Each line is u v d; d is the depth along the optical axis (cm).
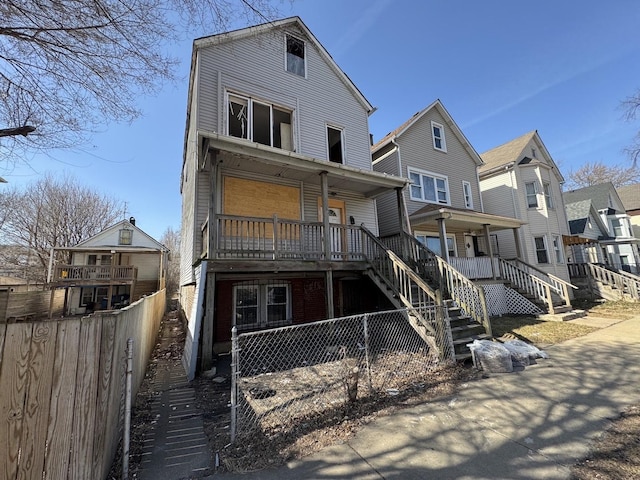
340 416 350
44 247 2570
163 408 404
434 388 433
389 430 319
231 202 802
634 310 1066
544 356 560
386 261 791
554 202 1634
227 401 420
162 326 1340
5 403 190
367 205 1078
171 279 3597
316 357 625
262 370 559
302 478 245
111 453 268
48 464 201
